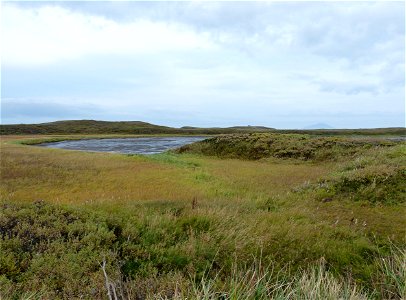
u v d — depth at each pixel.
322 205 11.42
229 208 9.57
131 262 5.72
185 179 20.33
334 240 7.39
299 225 8.16
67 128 160.50
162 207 9.46
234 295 3.98
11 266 4.96
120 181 19.53
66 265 5.16
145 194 15.48
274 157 32.94
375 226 8.83
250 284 4.43
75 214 7.47
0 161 28.14
